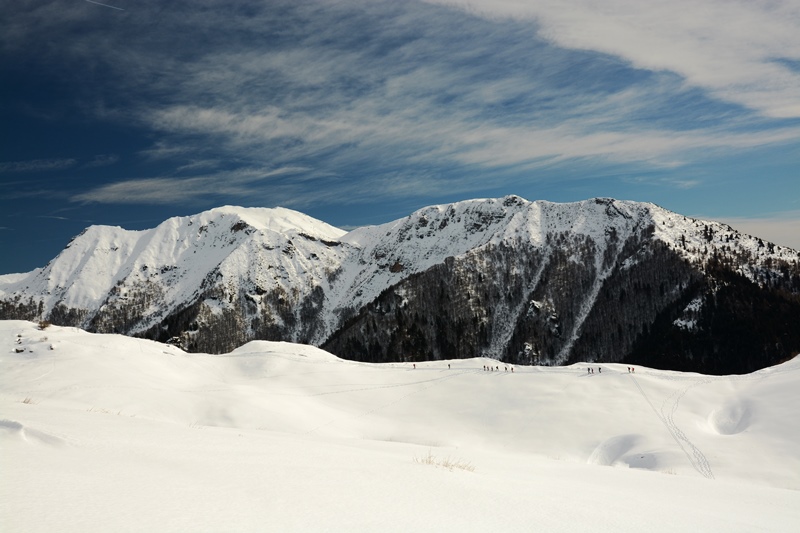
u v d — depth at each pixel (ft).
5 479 21.11
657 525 28.91
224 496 22.90
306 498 24.36
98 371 181.68
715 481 72.54
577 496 36.40
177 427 52.70
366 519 22.03
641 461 142.92
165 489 22.90
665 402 189.88
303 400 198.08
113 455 30.22
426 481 32.94
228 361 251.80
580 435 169.17
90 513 17.90
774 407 169.78
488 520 24.94
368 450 56.18
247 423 158.71
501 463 61.16
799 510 47.16
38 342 201.05
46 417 43.55
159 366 215.92
